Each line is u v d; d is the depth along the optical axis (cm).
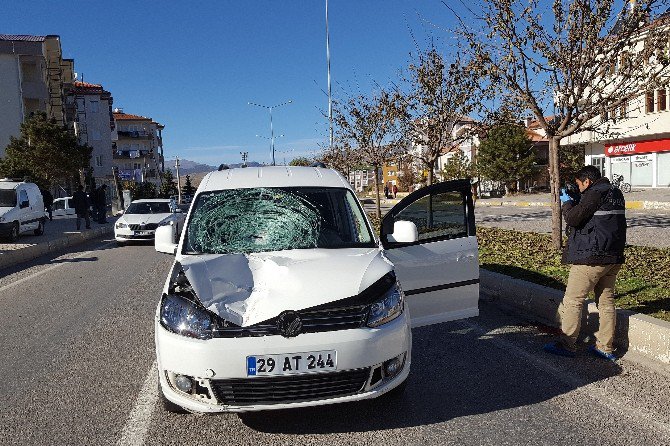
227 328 320
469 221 484
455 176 4078
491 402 379
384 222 439
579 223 439
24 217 1723
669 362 437
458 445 319
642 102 859
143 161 9194
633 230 1279
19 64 4425
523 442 321
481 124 1108
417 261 445
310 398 321
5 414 384
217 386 317
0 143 4359
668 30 751
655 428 332
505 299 661
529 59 841
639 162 3434
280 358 313
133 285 906
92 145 6731
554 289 597
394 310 344
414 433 337
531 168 3841
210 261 387
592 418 348
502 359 466
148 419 369
